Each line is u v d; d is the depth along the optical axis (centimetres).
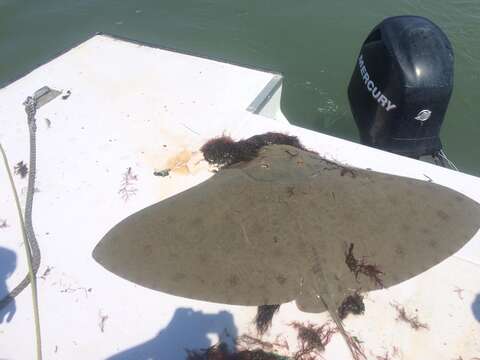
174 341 96
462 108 224
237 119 143
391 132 150
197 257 98
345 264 97
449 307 99
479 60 249
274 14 305
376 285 95
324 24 292
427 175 124
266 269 96
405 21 148
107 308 101
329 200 105
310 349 94
